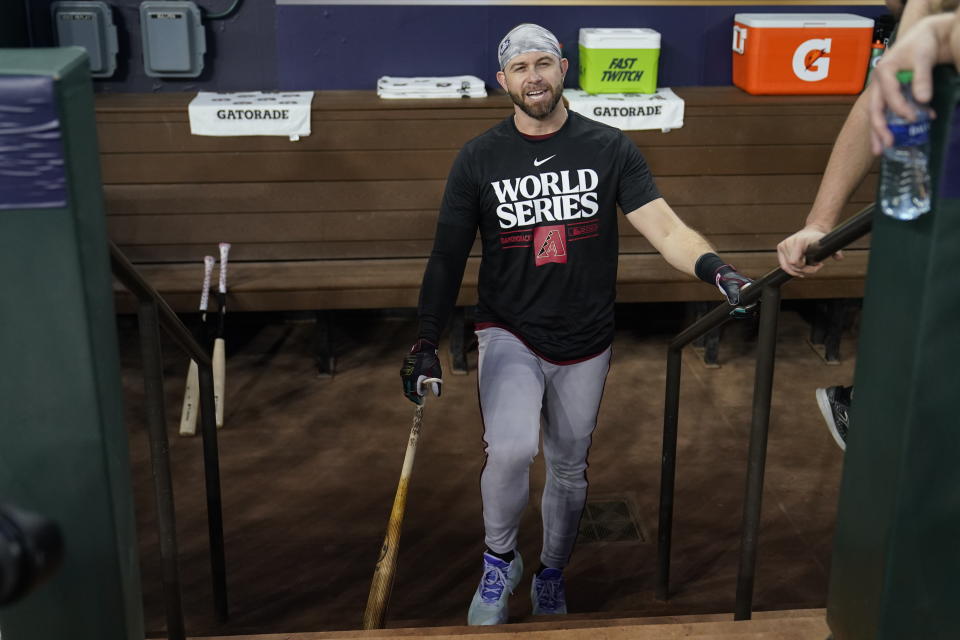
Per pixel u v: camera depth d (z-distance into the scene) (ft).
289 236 15.78
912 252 3.98
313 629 10.12
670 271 15.52
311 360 16.47
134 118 14.96
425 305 8.93
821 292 15.37
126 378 15.62
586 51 15.53
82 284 4.22
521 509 8.87
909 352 4.05
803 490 12.73
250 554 11.45
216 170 15.34
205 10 15.65
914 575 4.38
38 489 4.53
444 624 10.14
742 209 16.06
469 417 14.62
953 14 3.66
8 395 4.37
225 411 14.78
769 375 6.68
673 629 6.18
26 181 4.02
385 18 15.88
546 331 8.89
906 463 4.17
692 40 16.40
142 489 12.67
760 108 15.51
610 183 8.64
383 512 12.35
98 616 4.79
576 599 10.68
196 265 15.74
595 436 14.05
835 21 15.35
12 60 4.07
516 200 8.59
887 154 3.86
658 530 10.83
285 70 16.08
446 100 15.30
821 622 6.16
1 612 4.69
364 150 15.42
